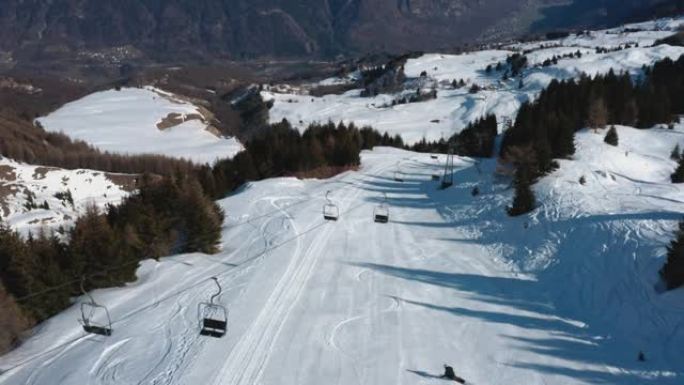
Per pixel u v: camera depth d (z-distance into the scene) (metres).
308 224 39.00
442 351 21.00
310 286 27.33
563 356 20.55
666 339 20.69
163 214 32.78
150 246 31.28
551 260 30.16
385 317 23.86
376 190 52.66
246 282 27.61
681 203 35.56
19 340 22.12
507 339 21.91
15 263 23.58
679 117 74.56
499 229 36.84
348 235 36.72
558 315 24.17
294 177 56.78
